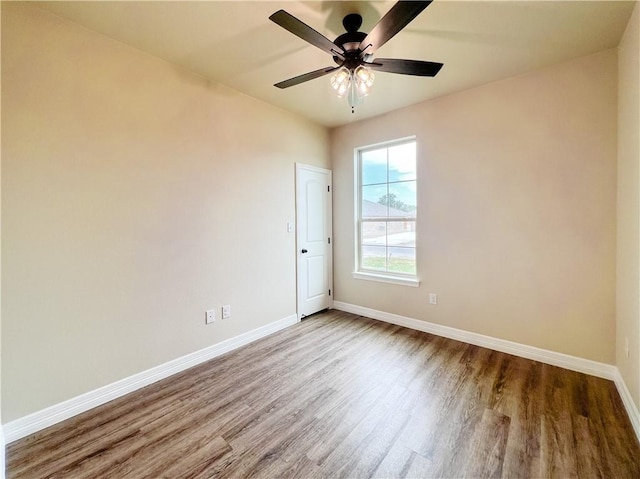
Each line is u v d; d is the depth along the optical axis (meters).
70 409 1.85
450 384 2.15
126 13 1.75
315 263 3.76
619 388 2.02
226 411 1.88
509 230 2.60
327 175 3.88
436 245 3.04
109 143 2.00
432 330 3.12
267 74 2.49
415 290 3.23
